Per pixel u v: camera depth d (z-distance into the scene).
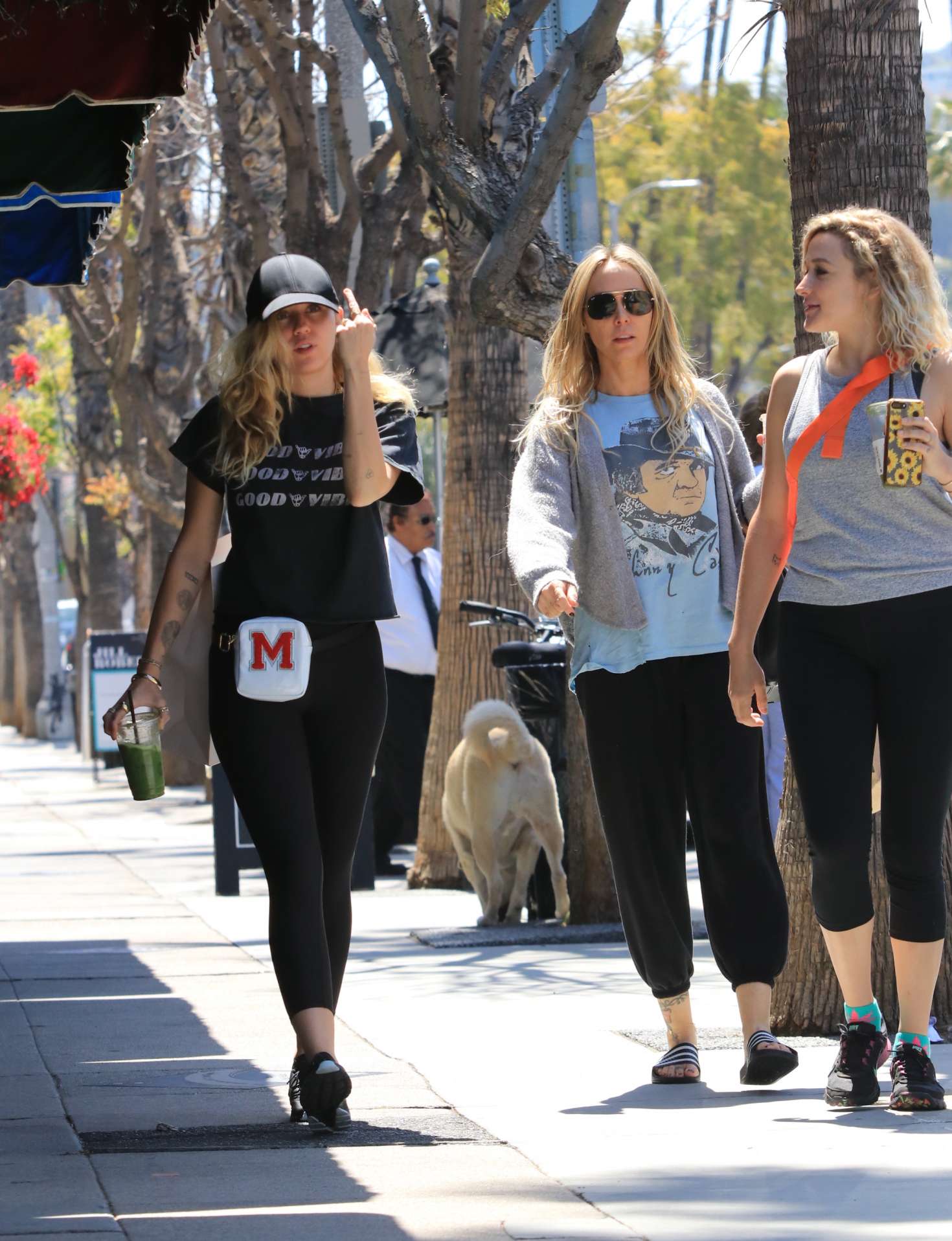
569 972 19.03
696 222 119.56
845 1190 10.00
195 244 52.47
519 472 13.06
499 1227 9.42
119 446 69.12
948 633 11.87
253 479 12.25
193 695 12.70
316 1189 10.34
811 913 14.91
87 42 14.80
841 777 11.99
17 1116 12.52
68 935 22.66
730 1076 13.36
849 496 11.95
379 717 12.51
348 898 12.59
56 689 112.19
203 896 27.08
